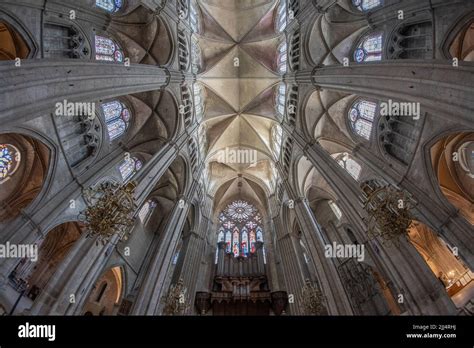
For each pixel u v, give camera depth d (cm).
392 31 1525
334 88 1537
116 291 2061
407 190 1351
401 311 1421
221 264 2672
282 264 2416
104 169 1684
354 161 1967
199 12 2577
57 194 1345
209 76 2666
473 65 849
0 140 1496
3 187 1499
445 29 1267
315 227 1862
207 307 2308
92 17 1681
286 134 2384
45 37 1383
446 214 1172
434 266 1744
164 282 1658
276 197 2906
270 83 2627
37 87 915
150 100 2120
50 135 1369
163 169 1841
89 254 1273
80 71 1105
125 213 1051
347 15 1794
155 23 2003
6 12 1226
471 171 1460
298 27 2030
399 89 1066
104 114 1844
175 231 1958
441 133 1259
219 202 3303
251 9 2623
